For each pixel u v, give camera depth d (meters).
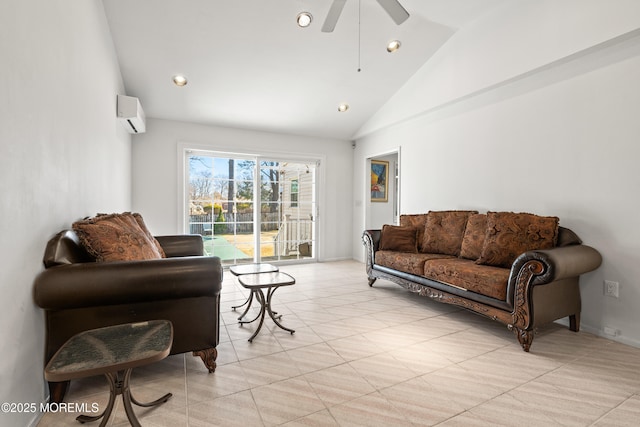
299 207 5.59
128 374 1.32
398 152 4.78
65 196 1.88
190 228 4.80
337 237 5.87
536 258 2.19
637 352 2.25
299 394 1.72
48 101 1.64
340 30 3.29
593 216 2.59
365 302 3.40
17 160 1.33
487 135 3.46
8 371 1.25
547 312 2.33
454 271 2.82
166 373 1.92
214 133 4.85
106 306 1.64
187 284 1.72
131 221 2.44
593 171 2.59
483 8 3.12
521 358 2.16
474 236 3.20
